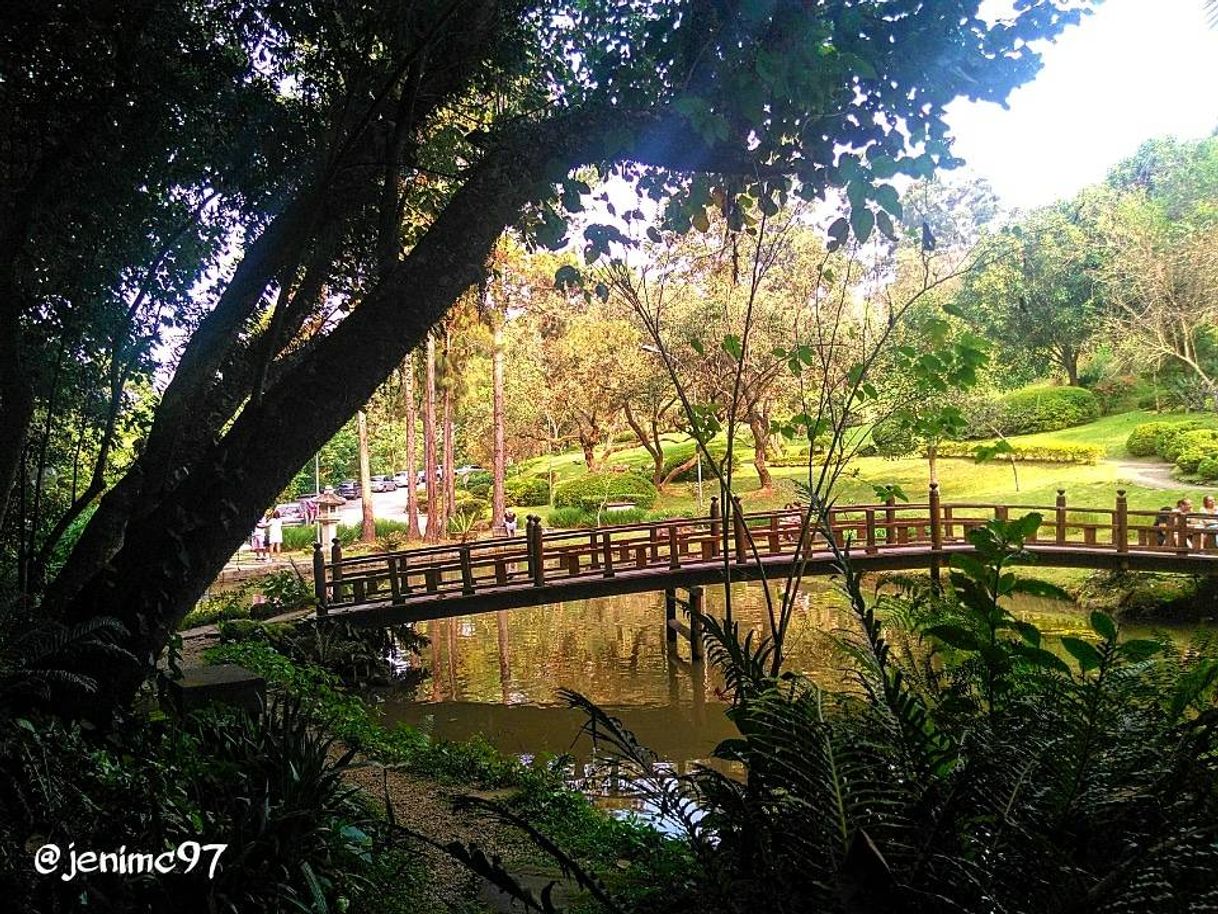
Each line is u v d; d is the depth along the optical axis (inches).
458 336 980.6
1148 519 633.0
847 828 66.2
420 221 226.2
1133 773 65.9
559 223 129.3
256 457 149.4
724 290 511.5
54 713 133.9
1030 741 68.6
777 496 906.1
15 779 97.1
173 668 176.2
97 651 138.6
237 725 145.3
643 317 133.4
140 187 183.5
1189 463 713.6
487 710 384.8
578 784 212.1
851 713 82.6
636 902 84.0
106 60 157.9
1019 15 104.0
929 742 75.8
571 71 176.7
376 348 154.7
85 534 173.0
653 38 122.7
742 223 139.3
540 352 1046.4
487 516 1115.3
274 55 182.1
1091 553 485.7
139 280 199.9
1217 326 758.5
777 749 72.6
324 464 1622.8
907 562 494.3
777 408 610.9
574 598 458.3
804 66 96.3
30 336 192.5
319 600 420.5
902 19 104.6
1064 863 58.3
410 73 163.6
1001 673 83.5
